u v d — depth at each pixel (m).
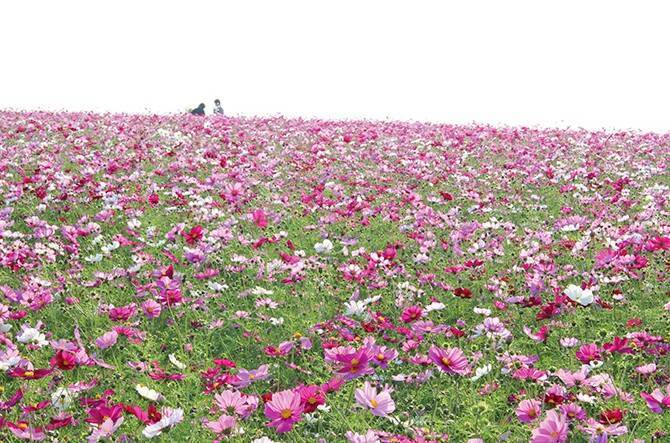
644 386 2.88
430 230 4.67
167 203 5.17
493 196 5.70
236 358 3.15
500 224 4.60
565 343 3.04
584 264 4.00
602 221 4.84
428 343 3.15
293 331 3.32
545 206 5.45
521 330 3.35
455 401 2.81
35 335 2.97
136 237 4.21
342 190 5.68
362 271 3.69
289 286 3.73
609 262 3.74
